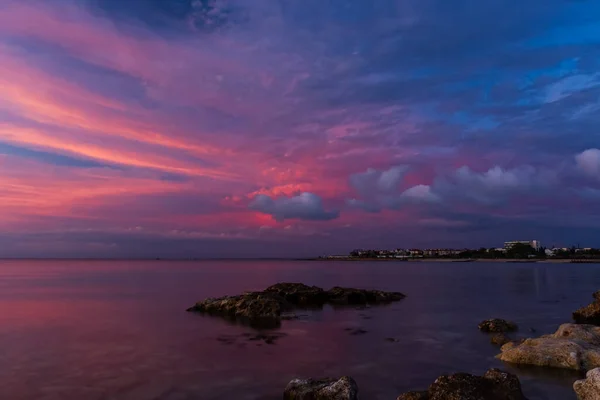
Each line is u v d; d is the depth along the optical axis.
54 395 13.02
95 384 14.04
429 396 11.65
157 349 19.00
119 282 65.69
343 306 35.75
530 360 16.06
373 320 27.78
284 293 38.66
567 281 68.44
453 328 24.53
